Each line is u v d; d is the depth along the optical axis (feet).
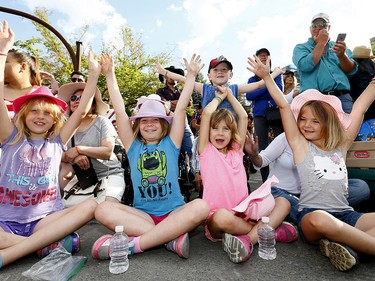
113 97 8.26
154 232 6.23
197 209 6.19
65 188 9.55
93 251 6.02
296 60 11.68
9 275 5.40
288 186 8.57
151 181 7.43
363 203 9.55
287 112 7.47
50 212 6.90
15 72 8.67
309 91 7.84
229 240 5.97
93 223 9.34
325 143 7.25
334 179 6.76
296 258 6.03
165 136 8.15
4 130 6.79
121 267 5.64
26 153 6.78
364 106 7.77
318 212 5.57
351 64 11.02
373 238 5.42
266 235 6.55
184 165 11.54
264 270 5.51
